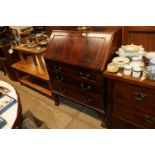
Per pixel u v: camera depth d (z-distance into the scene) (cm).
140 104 136
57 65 181
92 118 205
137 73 127
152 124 139
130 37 166
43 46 239
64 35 175
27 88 290
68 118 210
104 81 151
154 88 118
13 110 122
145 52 151
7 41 292
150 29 150
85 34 161
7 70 317
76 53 162
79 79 169
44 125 185
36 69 255
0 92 140
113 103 157
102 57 146
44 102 247
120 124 167
